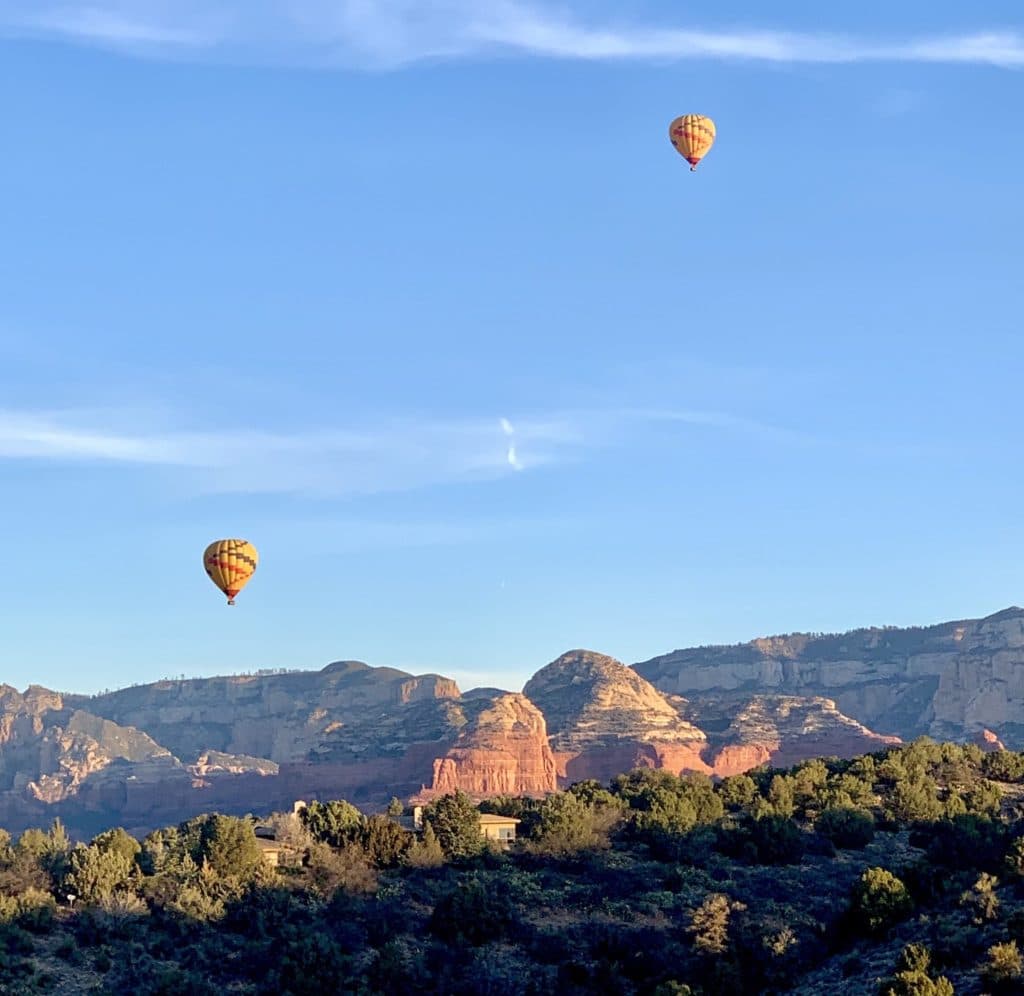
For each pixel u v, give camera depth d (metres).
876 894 103.38
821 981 94.50
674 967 108.94
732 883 130.00
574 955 114.75
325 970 107.25
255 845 134.88
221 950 114.75
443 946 116.88
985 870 109.62
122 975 108.81
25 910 117.56
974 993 80.81
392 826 140.50
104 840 136.38
